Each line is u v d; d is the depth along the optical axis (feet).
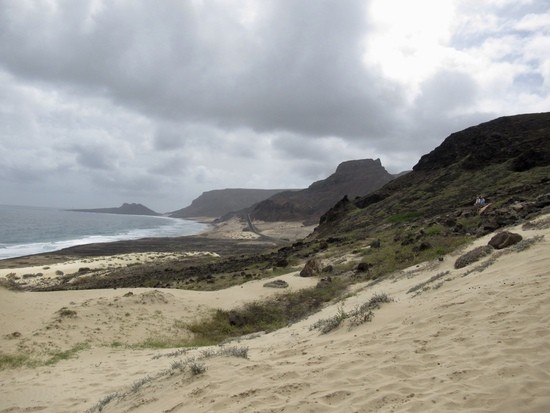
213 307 62.39
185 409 16.25
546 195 71.00
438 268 47.37
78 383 30.50
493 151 162.09
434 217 102.47
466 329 19.13
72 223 551.59
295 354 22.04
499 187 119.03
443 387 13.89
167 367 31.42
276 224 495.00
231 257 166.81
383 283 53.21
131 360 38.14
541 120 177.58
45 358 39.83
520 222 54.44
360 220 151.43
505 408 11.90
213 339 53.21
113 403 21.42
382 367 16.66
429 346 18.20
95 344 45.34
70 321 49.75
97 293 65.67
